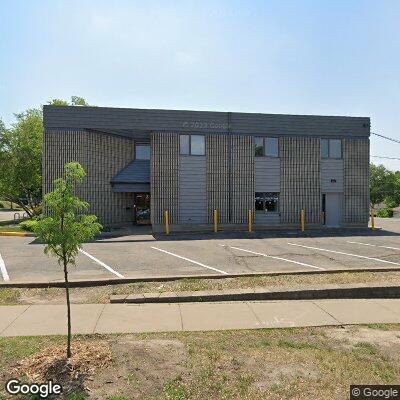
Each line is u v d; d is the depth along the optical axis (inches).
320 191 896.9
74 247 188.1
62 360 181.8
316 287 310.7
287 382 163.8
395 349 200.7
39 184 1185.4
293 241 653.9
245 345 204.7
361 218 922.7
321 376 169.5
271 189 875.4
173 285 329.1
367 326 238.1
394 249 555.2
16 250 545.0
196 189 843.4
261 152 874.8
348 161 916.6
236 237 714.2
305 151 892.6
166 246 588.7
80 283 330.0
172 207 831.7
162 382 163.2
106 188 852.6
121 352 193.0
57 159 789.9
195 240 668.7
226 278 357.4
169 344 204.7
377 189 2583.7
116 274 378.9
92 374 169.2
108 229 804.0
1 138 1101.1
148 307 274.7
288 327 235.1
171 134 832.9
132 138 915.4
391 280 346.0
